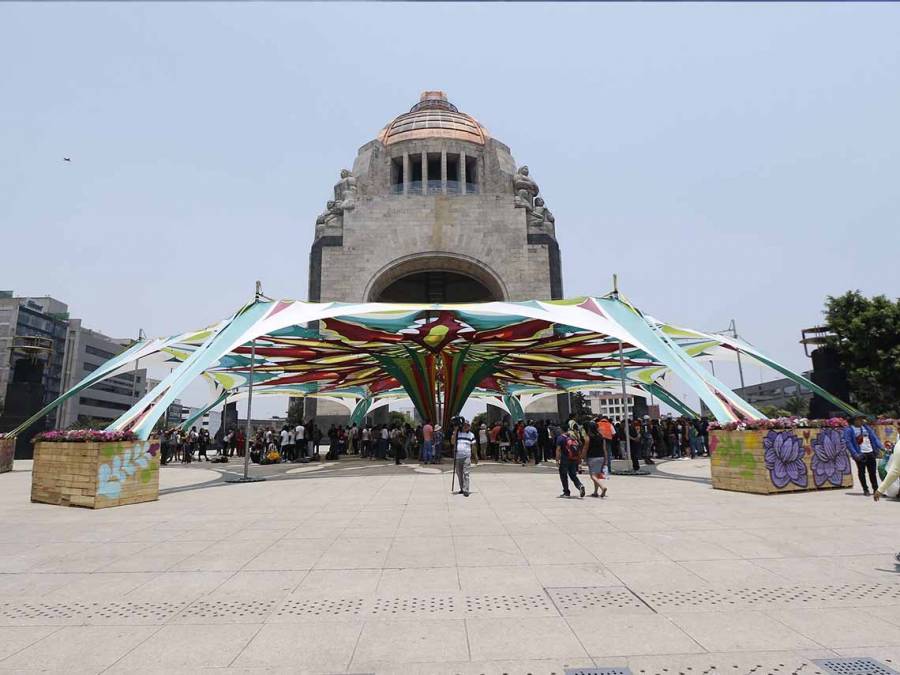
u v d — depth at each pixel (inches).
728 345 901.2
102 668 148.4
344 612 190.2
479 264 1644.9
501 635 167.3
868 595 197.9
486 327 820.6
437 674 142.6
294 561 261.3
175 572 244.7
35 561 266.8
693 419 1106.7
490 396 1745.8
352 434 1301.7
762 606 188.7
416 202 1673.2
